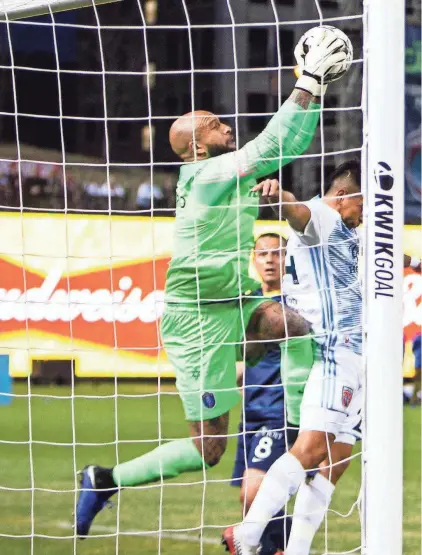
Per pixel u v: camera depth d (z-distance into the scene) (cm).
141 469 686
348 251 667
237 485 725
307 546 638
